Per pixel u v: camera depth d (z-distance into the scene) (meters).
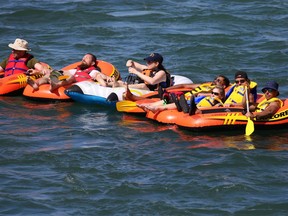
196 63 43.12
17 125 32.00
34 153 28.53
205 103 32.00
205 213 23.88
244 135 30.61
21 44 36.62
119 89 34.78
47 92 35.34
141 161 27.91
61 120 32.81
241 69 42.03
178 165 27.47
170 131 31.11
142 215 23.80
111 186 25.69
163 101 32.59
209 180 26.16
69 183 25.88
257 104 31.50
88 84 35.00
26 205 24.30
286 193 25.23
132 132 31.11
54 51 45.72
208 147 29.23
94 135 30.77
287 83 39.22
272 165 27.56
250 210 24.08
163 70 34.62
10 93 36.38
